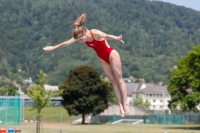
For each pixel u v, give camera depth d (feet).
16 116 349.00
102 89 455.22
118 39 45.16
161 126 401.70
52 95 306.14
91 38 45.39
